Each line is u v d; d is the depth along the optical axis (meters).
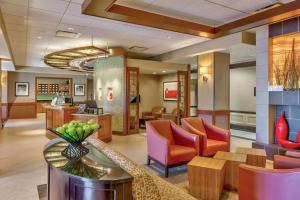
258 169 2.23
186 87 9.30
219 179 2.88
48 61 8.57
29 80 13.07
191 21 5.05
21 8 4.09
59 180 1.77
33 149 5.55
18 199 2.93
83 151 1.97
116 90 7.96
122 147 5.89
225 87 7.10
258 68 5.15
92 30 5.48
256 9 4.40
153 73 10.49
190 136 4.07
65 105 7.58
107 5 3.63
